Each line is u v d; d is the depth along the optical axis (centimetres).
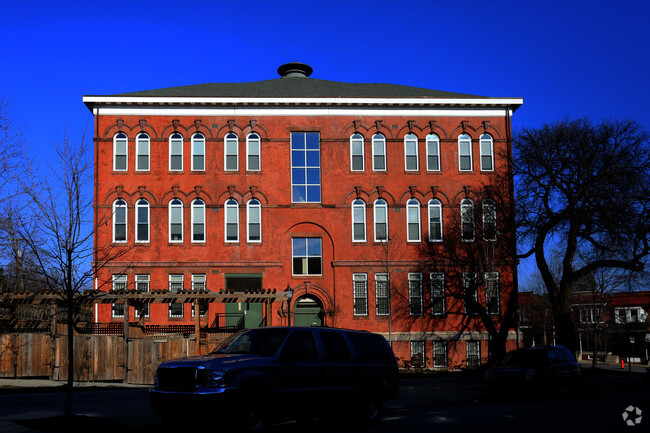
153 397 1276
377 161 3847
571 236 3481
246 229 3691
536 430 1377
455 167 3866
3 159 2050
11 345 2359
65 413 1456
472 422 1527
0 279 2797
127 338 2359
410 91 4141
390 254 3734
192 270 3616
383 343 1611
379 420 1530
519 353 2275
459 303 3747
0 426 1352
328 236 3744
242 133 3756
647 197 3303
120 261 3566
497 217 3784
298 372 1349
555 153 3516
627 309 6975
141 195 3653
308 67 4859
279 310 3638
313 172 3797
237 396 1223
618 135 3441
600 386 2817
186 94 3816
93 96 3650
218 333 2906
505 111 3931
